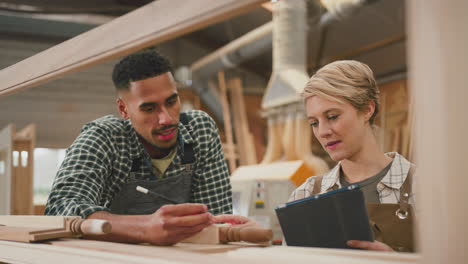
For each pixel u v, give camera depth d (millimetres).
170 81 1174
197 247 755
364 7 4926
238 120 6656
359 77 1154
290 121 4711
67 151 1298
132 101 1187
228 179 1566
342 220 813
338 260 488
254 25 6316
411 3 398
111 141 1341
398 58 5539
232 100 6773
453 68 367
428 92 381
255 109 7270
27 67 994
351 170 1266
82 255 679
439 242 373
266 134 7188
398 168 1202
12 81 1044
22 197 3729
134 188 1329
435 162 376
